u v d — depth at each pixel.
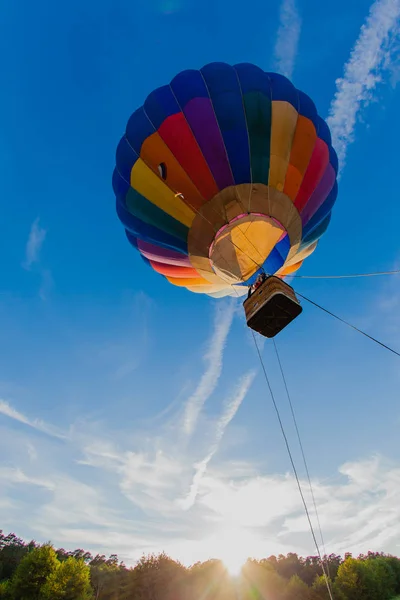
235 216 10.22
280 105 10.56
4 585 41.94
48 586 39.16
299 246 11.47
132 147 10.89
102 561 89.81
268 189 10.24
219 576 56.44
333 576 83.75
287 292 8.48
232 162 10.12
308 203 11.00
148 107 10.80
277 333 9.29
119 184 11.54
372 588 58.69
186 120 10.27
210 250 10.71
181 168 10.29
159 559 49.28
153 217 11.04
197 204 10.39
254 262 10.69
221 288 13.36
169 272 12.75
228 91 10.35
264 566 75.62
